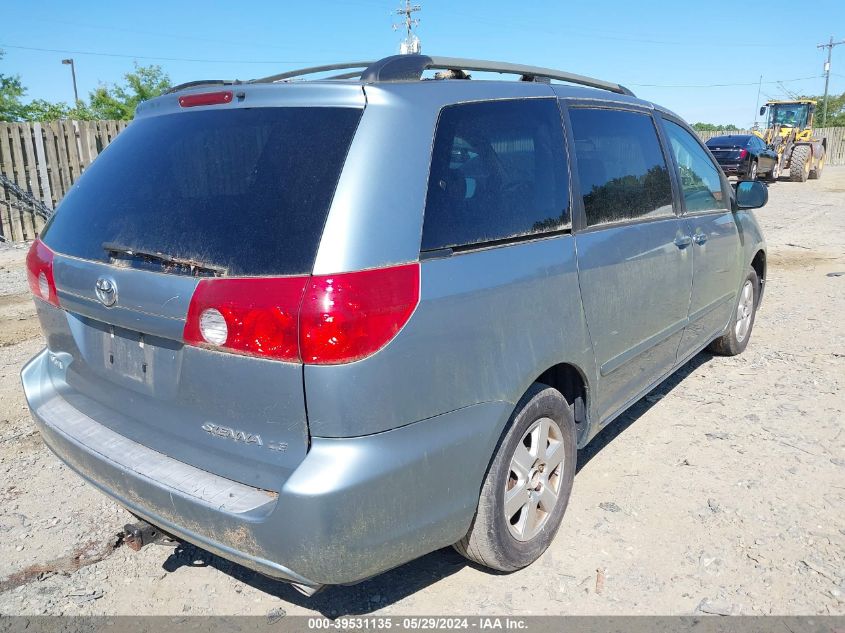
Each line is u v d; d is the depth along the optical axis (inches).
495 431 97.5
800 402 179.2
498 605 106.7
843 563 114.1
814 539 120.6
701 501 133.1
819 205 665.6
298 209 83.8
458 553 119.6
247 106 96.4
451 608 106.3
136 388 97.4
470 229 96.4
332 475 80.1
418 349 86.1
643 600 107.0
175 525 89.7
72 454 102.7
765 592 107.9
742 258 199.5
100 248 98.6
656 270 141.5
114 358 100.7
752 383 193.2
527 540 112.2
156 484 89.6
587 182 122.8
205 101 101.7
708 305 177.3
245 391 83.9
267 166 88.7
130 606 107.7
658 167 150.3
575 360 115.0
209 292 83.7
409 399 85.6
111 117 1413.6
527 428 107.3
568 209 116.3
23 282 340.8
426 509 89.6
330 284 79.5
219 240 86.0
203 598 109.7
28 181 478.6
